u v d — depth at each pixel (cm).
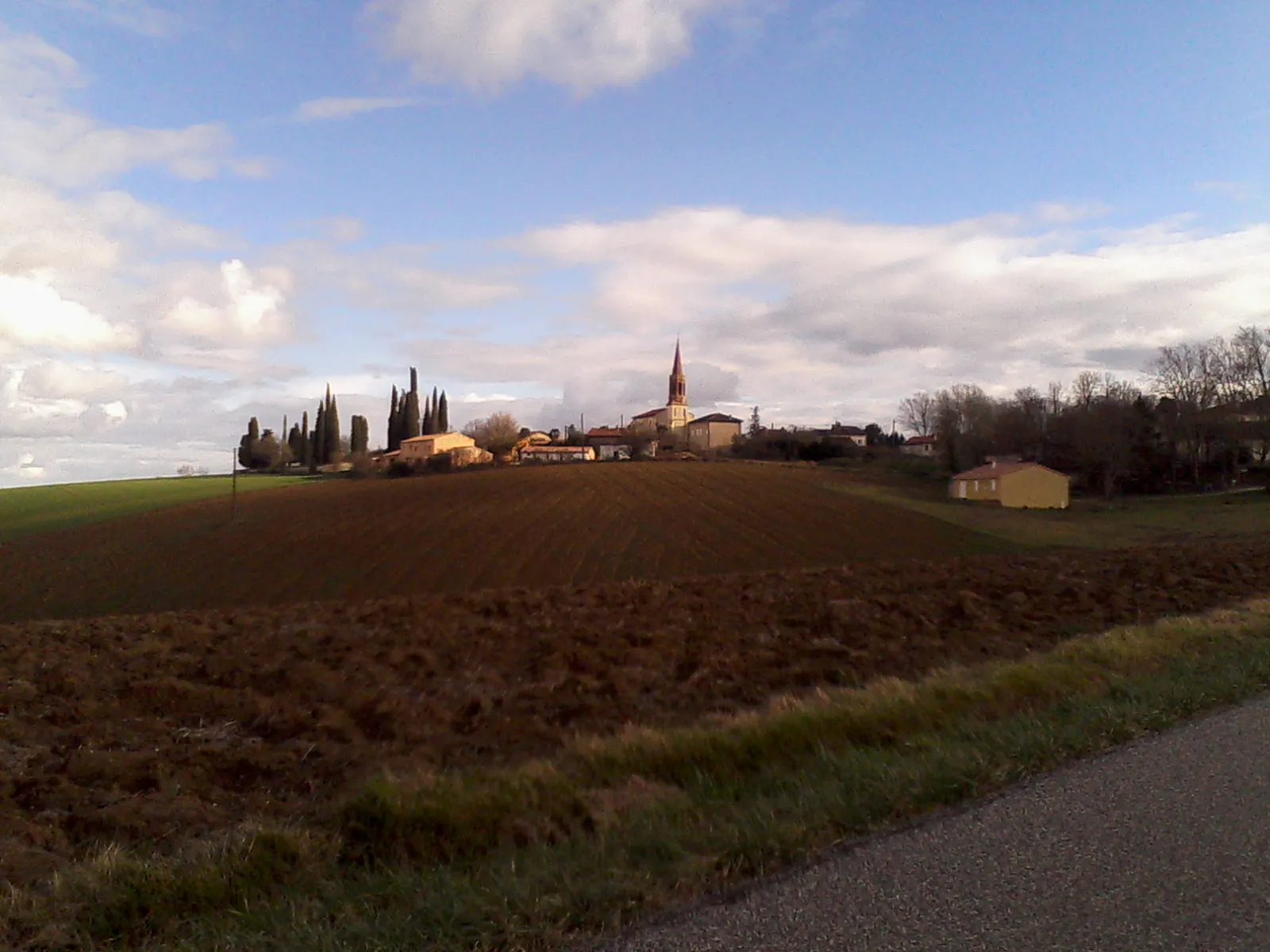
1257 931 418
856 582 2216
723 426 14962
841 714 904
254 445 12556
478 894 495
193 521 5278
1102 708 864
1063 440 8656
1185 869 489
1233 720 824
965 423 10062
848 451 10250
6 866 639
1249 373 8625
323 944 456
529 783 743
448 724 1138
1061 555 2934
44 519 6106
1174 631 1318
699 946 422
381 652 1548
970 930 426
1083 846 526
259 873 581
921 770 684
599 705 1188
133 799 810
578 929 455
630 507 5316
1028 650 1423
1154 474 8206
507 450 10150
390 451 13075
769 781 732
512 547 4362
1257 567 2330
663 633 1641
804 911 457
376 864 602
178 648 1652
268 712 1187
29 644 1711
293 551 4397
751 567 3991
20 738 1055
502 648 1581
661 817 638
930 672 1225
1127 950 403
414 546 4406
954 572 2348
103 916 531
